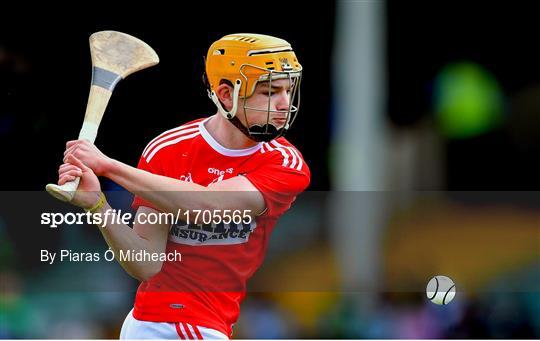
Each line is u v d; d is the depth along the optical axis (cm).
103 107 1335
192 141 1370
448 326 2370
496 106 3083
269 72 1296
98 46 1356
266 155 1365
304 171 1380
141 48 1373
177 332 1384
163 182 1284
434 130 3011
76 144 1275
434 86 3036
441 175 3009
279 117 1318
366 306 2372
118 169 1275
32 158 2395
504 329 2366
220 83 1336
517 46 3169
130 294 2266
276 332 2334
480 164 3008
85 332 2216
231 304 1420
